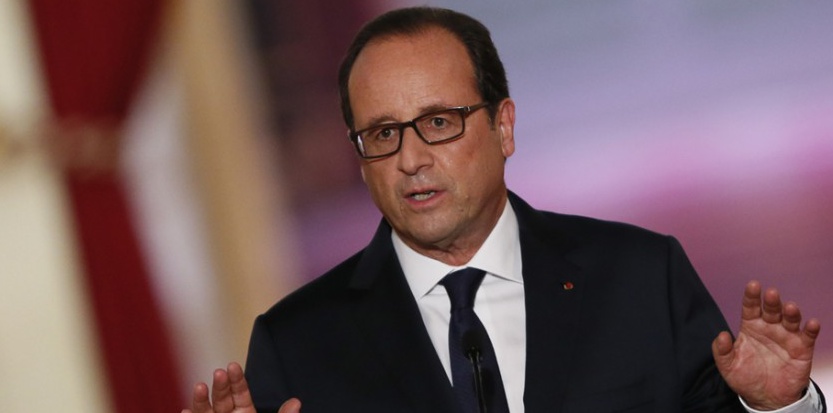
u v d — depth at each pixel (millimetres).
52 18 15555
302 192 23578
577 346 7082
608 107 24031
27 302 15516
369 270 7504
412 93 6852
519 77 24297
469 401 6918
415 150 6840
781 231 22641
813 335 6582
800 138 23203
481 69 7098
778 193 22922
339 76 7258
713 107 23656
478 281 7242
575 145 23969
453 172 6898
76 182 15586
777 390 6723
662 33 23969
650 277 7281
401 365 7129
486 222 7219
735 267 22266
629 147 23812
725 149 23422
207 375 19625
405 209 6949
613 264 7344
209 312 20375
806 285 21562
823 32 23516
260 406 7184
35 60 15555
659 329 7148
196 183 21078
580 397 6957
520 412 7023
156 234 19594
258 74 23484
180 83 21547
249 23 23469
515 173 24031
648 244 7426
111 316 15406
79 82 15602
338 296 7496
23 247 15531
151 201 19500
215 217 21328
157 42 15844
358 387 7156
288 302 7598
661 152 23672
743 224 22859
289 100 23859
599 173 23781
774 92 23484
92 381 15523
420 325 7219
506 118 7383
